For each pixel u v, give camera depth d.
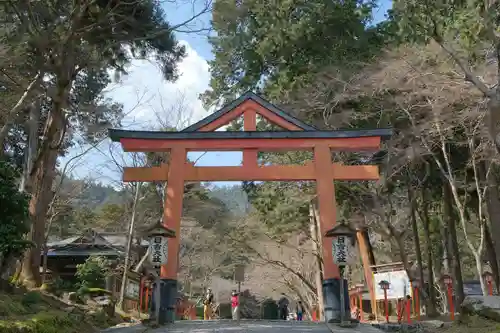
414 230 20.78
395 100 18.25
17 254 10.88
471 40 15.62
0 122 17.77
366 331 11.14
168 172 14.80
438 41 12.47
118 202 41.16
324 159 14.78
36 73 14.58
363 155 20.91
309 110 20.47
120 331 10.92
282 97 20.67
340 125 20.52
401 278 16.62
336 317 12.62
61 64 12.66
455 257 21.08
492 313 11.33
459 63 11.73
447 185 21.33
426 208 22.17
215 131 15.00
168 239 13.68
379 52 18.98
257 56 21.80
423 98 18.38
